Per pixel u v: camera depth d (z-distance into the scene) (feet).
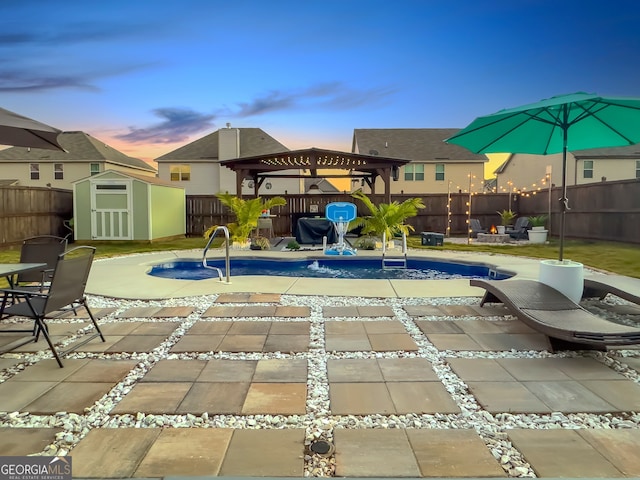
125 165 85.25
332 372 10.40
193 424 7.89
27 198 41.57
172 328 14.12
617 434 7.51
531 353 11.78
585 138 18.31
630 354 11.70
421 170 78.48
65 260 11.12
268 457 6.81
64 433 7.53
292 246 38.24
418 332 13.76
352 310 16.60
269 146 86.12
